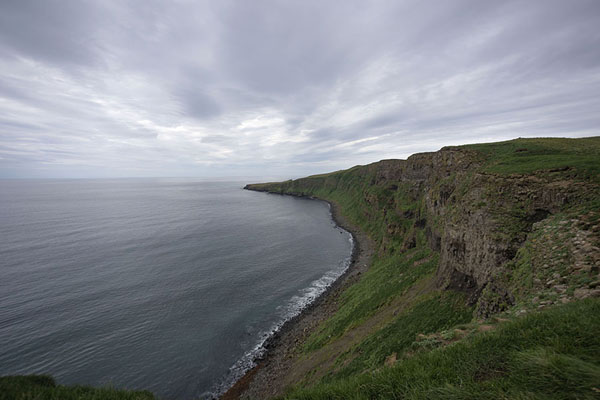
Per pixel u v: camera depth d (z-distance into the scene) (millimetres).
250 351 37750
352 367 23641
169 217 138250
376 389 7242
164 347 38406
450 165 51219
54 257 73375
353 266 69812
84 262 69688
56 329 41719
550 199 22469
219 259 73375
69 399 9406
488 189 29484
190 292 54062
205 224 119812
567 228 17266
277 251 81438
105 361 35719
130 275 61719
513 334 7715
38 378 10750
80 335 40469
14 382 9914
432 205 54750
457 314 25125
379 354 23375
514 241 23141
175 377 33375
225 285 57594
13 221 126250
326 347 32844
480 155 45438
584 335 6664
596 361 5750
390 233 73750
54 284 56594
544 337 7125
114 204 195875
